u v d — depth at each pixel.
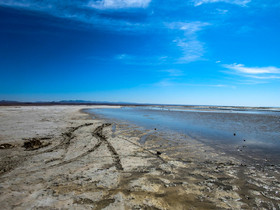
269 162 5.81
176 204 3.22
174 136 9.95
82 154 6.19
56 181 4.04
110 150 6.77
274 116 27.02
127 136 9.62
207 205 3.22
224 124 15.77
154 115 25.44
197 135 10.38
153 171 4.80
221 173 4.80
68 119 16.84
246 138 9.73
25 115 19.09
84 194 3.48
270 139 9.51
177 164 5.44
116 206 3.09
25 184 3.85
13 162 5.22
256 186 4.05
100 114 25.81
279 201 3.41
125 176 4.41
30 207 2.98
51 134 9.33
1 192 3.47
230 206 3.21
